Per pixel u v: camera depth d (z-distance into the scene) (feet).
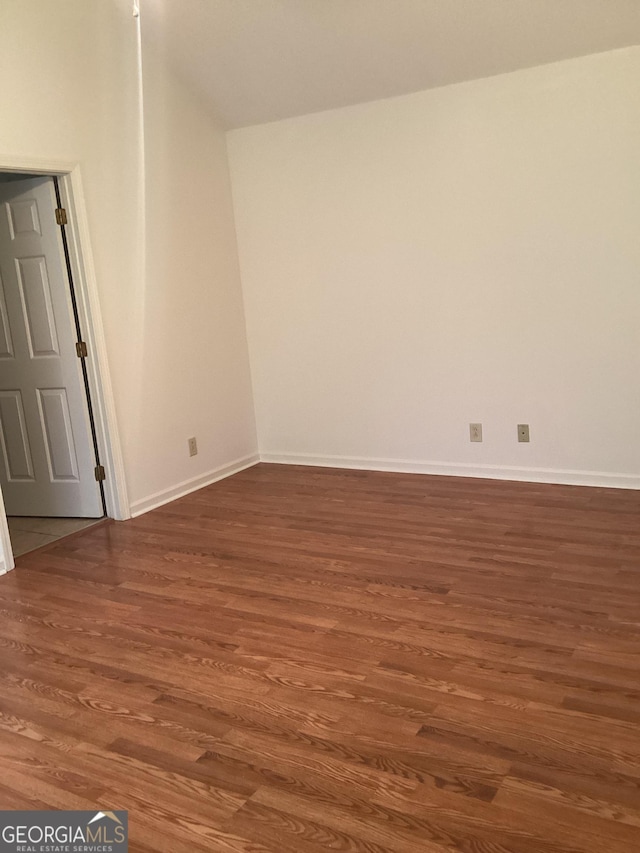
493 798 6.17
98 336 13.39
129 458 14.26
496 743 6.86
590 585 9.89
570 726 7.03
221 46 13.71
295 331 16.52
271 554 11.85
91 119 13.10
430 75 13.51
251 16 12.81
